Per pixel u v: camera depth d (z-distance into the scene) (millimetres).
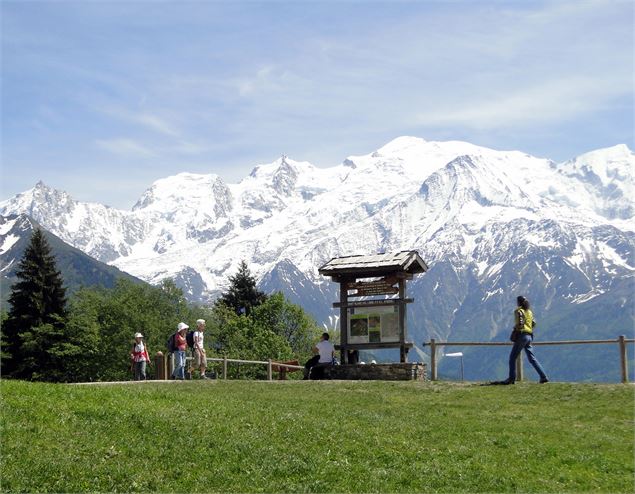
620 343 42656
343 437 29625
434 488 25234
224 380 45594
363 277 51938
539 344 43375
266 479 24984
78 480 23703
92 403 30844
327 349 51250
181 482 24422
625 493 25844
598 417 35062
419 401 38531
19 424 27016
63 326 113562
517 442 30656
